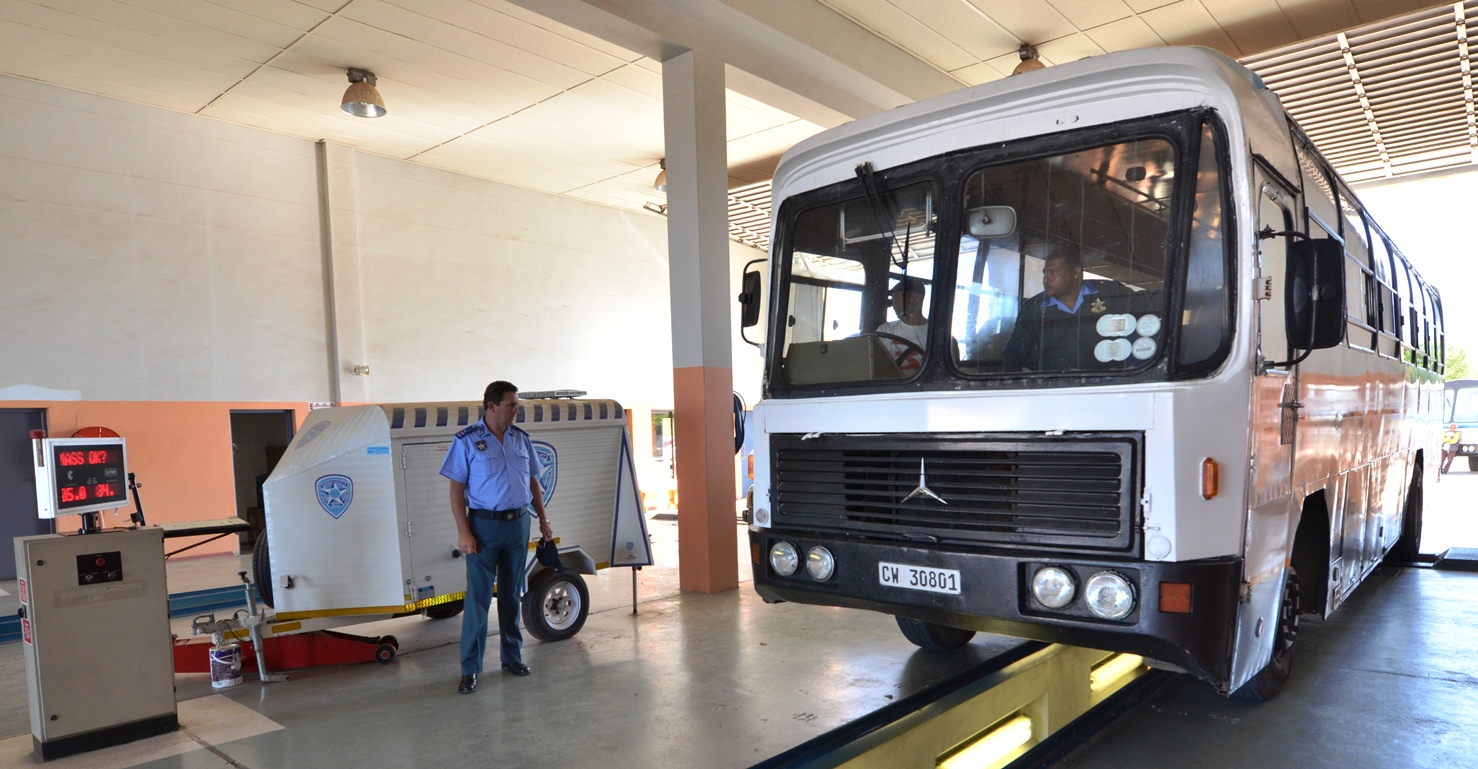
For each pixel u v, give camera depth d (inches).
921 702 166.7
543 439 253.0
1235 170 128.8
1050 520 130.2
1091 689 190.9
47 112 404.2
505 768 152.3
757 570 167.5
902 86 401.7
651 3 301.1
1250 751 166.2
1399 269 280.2
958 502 138.9
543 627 238.7
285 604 220.4
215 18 346.3
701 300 313.0
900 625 211.8
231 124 464.8
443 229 555.8
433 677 213.2
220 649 211.2
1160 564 120.9
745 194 636.7
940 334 147.4
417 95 433.1
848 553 151.0
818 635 236.7
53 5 331.0
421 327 542.6
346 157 507.8
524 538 209.9
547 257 617.9
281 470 225.0
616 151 525.3
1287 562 150.3
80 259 412.8
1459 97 461.7
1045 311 138.7
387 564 225.1
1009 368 140.3
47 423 404.8
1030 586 131.1
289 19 349.1
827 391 161.2
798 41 345.7
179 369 444.5
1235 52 401.4
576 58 391.5
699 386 312.2
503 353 588.7
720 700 184.5
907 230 155.7
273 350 479.5
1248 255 128.3
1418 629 249.0
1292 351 139.3
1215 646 122.9
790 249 173.3
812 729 163.9
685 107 318.0
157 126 438.3
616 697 189.8
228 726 180.5
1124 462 124.2
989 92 146.8
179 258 444.8
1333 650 229.6
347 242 506.9
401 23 354.6
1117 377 129.8
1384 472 248.8
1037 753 172.4
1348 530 203.3
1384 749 163.9
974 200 147.9
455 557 237.0
